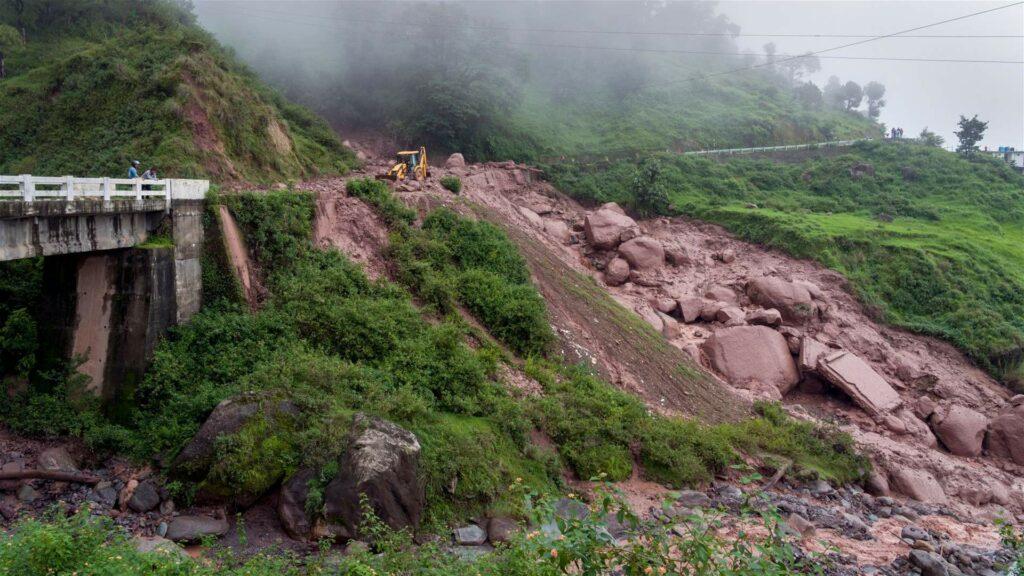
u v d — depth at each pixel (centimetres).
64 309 1611
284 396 1473
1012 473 2534
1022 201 4719
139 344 1562
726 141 5812
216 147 2298
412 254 2280
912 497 2192
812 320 3191
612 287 3403
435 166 4491
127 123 2333
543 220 3850
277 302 1827
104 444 1476
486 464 1555
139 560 898
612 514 1563
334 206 2273
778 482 2048
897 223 4325
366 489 1314
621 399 2094
